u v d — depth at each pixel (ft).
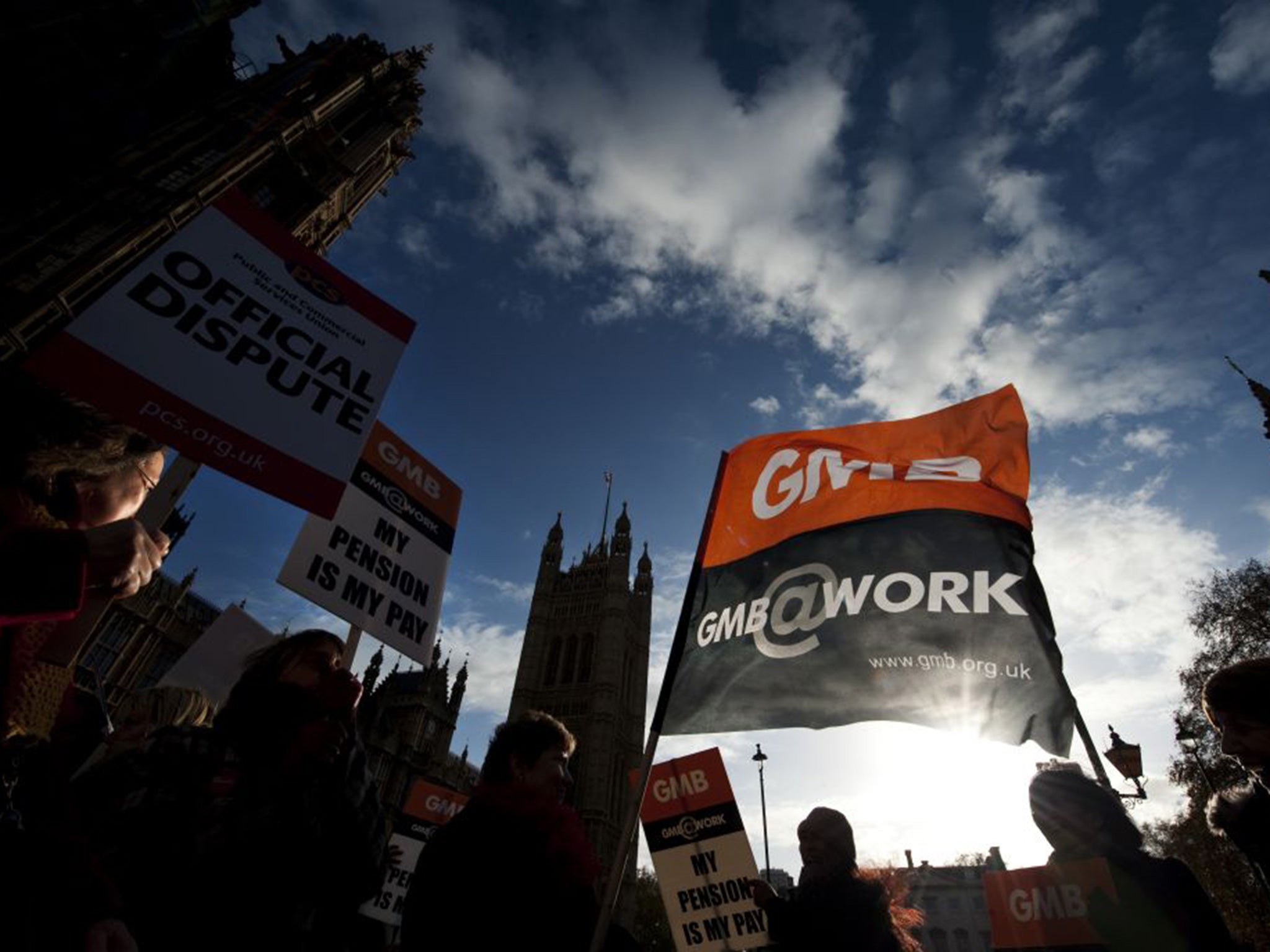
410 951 7.88
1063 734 12.10
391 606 16.05
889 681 13.85
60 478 5.69
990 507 15.57
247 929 6.97
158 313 10.13
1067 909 9.93
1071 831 10.64
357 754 8.79
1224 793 11.05
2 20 66.69
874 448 17.56
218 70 103.09
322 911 8.06
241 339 11.06
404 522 17.26
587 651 273.54
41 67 72.33
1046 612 13.79
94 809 7.04
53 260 73.67
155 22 80.18
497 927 7.63
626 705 272.72
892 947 11.95
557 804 9.42
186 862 6.82
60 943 4.55
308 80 119.55
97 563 4.99
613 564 297.74
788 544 16.70
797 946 12.14
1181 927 9.05
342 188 123.65
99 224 79.00
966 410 17.22
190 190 87.20
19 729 4.87
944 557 15.14
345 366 12.35
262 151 102.53
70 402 5.84
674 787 19.66
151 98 91.40
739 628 15.69
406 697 216.54
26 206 75.15
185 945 6.59
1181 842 128.77
